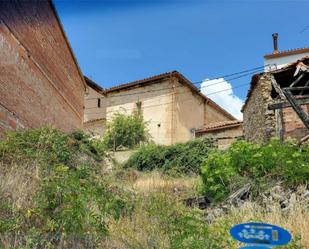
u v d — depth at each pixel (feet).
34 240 15.62
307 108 42.86
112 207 20.66
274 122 42.57
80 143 35.22
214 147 62.85
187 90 88.94
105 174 31.45
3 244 15.21
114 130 84.12
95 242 17.43
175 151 62.13
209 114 98.32
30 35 34.04
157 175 44.91
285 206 24.90
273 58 78.59
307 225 19.44
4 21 28.12
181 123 84.79
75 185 19.13
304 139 37.24
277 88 42.83
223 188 30.07
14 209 17.31
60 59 44.91
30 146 26.58
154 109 85.46
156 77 85.51
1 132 26.91
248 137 54.95
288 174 27.78
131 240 18.65
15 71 30.35
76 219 16.51
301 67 39.75
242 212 23.80
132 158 65.26
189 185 36.47
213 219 23.97
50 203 17.74
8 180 19.54
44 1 37.78
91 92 102.58
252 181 28.94
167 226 19.89
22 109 31.73
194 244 16.28
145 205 23.21
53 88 41.78
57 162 26.30
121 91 91.35
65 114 47.21
